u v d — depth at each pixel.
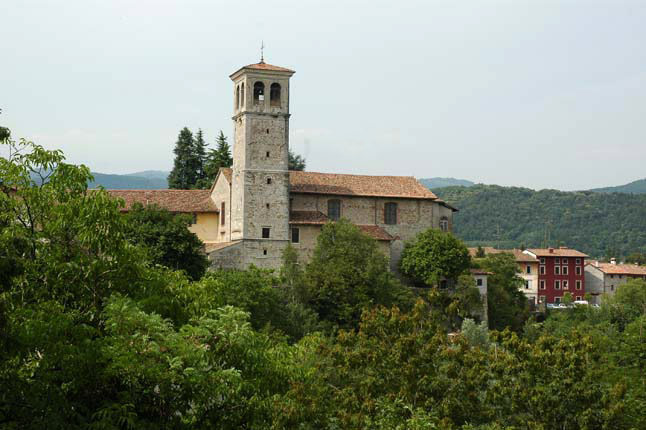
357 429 37.84
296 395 37.81
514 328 116.81
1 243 25.48
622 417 43.47
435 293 52.84
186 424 25.95
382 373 44.62
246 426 26.55
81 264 27.41
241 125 103.19
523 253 171.62
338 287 93.06
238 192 102.75
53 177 28.19
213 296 33.38
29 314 24.41
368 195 110.88
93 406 25.11
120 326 24.44
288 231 102.88
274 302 83.31
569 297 153.62
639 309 121.38
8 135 35.44
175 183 148.38
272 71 102.50
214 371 25.02
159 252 80.75
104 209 27.64
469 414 43.50
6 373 22.83
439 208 117.44
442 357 45.44
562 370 44.84
